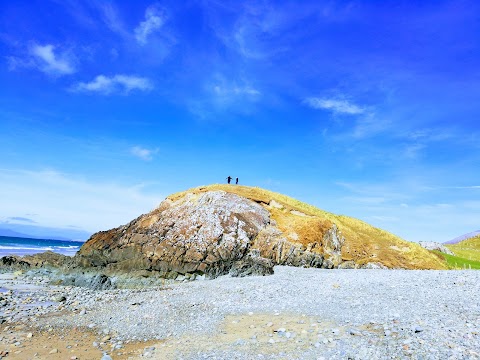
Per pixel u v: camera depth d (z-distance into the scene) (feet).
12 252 350.23
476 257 283.38
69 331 72.23
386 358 45.47
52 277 156.46
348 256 189.37
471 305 66.80
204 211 179.42
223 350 55.31
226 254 160.66
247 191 222.89
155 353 57.16
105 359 55.52
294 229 186.50
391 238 236.84
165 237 168.14
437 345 47.44
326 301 81.30
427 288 86.53
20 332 71.67
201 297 98.89
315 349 51.78
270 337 59.88
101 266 160.25
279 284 112.37
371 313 67.41
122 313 84.79
